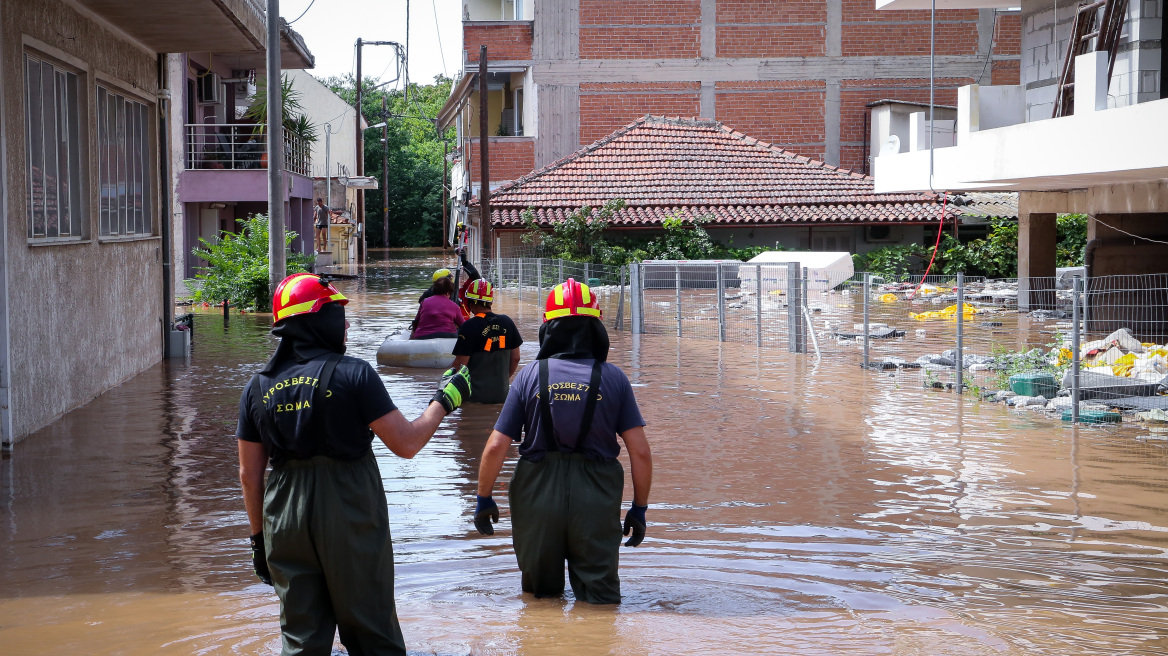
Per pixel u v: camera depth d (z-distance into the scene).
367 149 77.88
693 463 8.55
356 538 4.11
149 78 14.42
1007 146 16.66
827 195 34.22
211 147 29.70
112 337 12.71
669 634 4.61
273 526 4.14
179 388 12.61
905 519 6.78
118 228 13.12
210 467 8.38
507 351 10.85
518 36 38.72
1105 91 14.98
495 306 25.70
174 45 14.17
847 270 27.41
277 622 4.83
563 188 34.31
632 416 5.06
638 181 34.75
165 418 10.59
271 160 19.30
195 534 6.48
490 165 38.72
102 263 12.27
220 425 10.20
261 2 18.97
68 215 11.16
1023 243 22.30
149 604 5.12
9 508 7.13
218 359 15.45
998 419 10.59
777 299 24.52
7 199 9.17
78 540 6.34
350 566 4.10
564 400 4.97
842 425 10.25
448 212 77.25
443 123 49.81
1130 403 10.90
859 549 6.09
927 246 34.03
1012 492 7.54
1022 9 19.73
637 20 38.75
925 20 39.19
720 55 39.09
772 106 39.41
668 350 16.73
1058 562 5.83
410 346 14.22
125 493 7.54
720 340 18.02
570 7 38.59
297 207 37.09
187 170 27.20
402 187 78.62
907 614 4.91
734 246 33.91
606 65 38.84
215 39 13.70
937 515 6.88
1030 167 15.99
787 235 33.94
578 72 38.78
